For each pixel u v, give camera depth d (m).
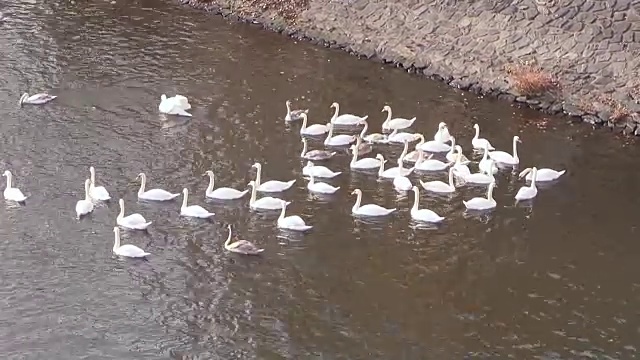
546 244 30.69
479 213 32.44
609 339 25.95
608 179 35.28
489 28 46.12
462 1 47.88
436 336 25.91
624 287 28.38
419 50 46.59
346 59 47.22
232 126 38.91
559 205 33.22
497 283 28.48
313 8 51.44
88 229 30.56
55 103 40.31
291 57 47.34
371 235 30.83
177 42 48.78
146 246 29.72
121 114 39.59
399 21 48.62
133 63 45.66
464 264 29.41
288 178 34.56
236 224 31.19
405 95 43.03
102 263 28.72
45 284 27.58
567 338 25.97
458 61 45.12
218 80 43.97
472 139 38.34
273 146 37.22
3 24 50.12
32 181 33.50
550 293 28.05
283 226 30.97
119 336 25.48
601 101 40.81
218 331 25.86
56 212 31.52
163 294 27.39
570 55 43.38
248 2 53.16
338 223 31.52
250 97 42.12
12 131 37.41
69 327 25.78
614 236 31.23
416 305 27.27
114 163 35.19
